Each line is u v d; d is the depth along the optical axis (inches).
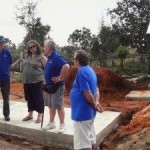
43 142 231.8
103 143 231.8
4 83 257.6
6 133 252.5
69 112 283.3
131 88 502.0
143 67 967.6
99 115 280.2
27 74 247.1
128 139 223.1
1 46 254.2
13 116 273.3
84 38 1455.5
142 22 1307.8
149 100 407.8
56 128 233.6
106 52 1219.9
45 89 223.1
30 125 244.8
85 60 181.2
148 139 208.7
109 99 433.1
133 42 1304.1
